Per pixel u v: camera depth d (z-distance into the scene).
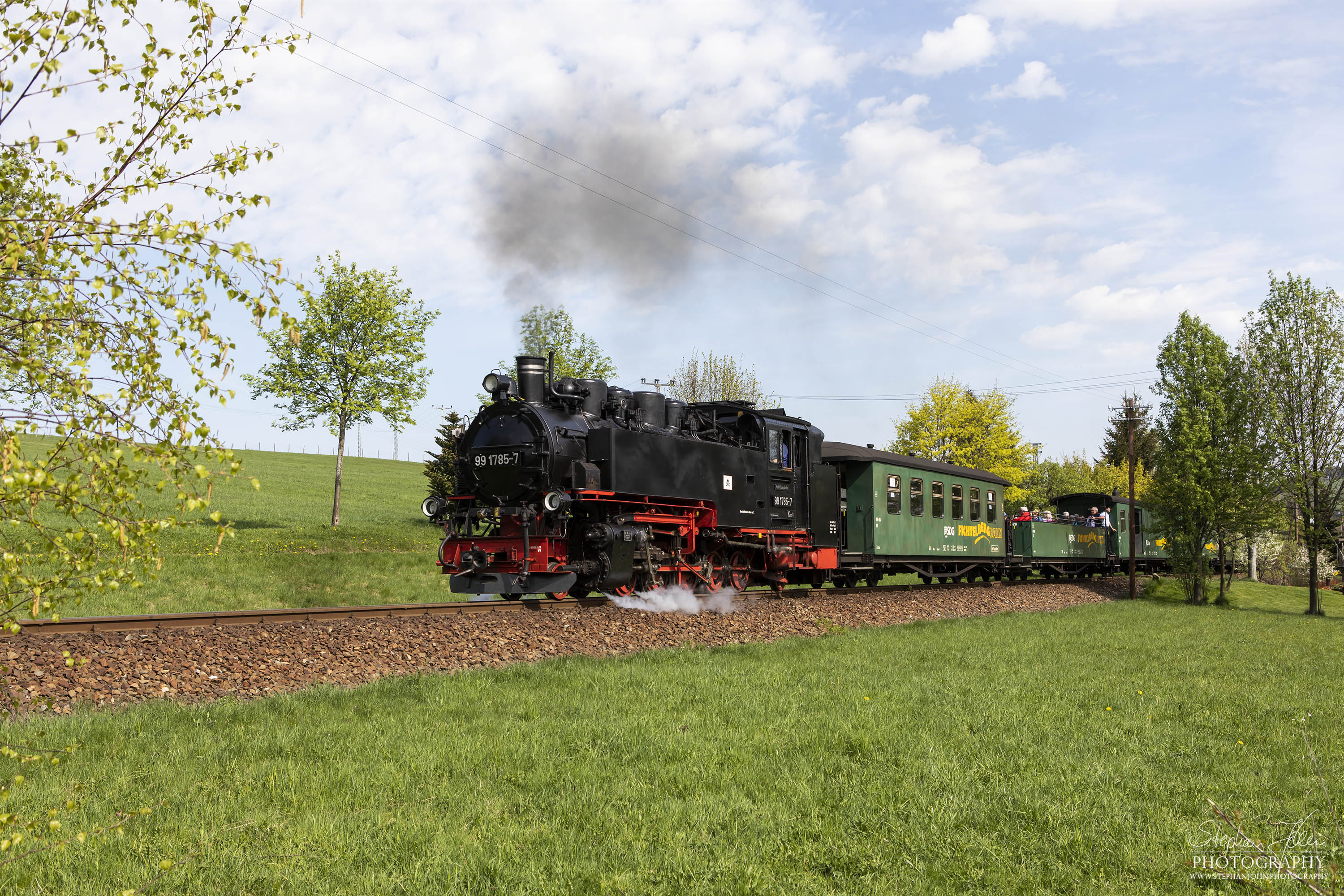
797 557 19.86
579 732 7.55
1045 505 56.50
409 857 5.05
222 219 3.70
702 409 18.62
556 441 14.79
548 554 14.34
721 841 5.38
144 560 3.32
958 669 11.44
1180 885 4.94
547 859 5.06
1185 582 29.36
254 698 8.61
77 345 3.21
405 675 9.83
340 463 30.02
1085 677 11.07
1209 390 28.20
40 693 7.99
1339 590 41.53
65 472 3.33
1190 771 7.04
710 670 10.51
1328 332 27.36
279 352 28.92
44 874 4.69
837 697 9.29
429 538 30.22
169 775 6.18
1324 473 27.22
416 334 30.06
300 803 5.80
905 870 5.08
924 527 24.34
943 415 47.41
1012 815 5.92
